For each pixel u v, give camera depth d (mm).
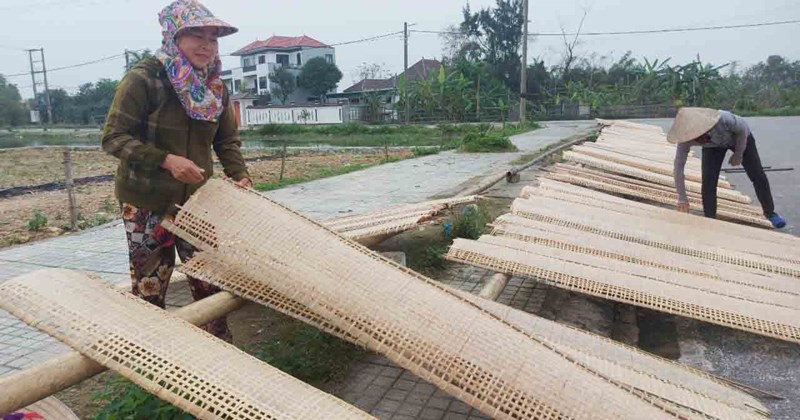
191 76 2609
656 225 4992
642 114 39188
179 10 2547
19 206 9602
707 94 40125
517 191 8578
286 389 1939
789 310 3484
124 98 2529
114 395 2770
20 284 2109
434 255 4883
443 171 11805
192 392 1815
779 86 52969
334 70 60062
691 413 2354
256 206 2750
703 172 5836
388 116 45219
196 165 2664
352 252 2643
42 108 67000
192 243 2600
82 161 19609
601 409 2059
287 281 2473
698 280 3848
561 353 2375
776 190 8672
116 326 1993
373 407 2732
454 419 2629
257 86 68125
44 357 3354
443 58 56031
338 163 15930
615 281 3621
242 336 3463
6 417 1941
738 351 3432
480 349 2215
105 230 7113
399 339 2254
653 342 3660
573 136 21438
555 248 4141
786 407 2818
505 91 45625
